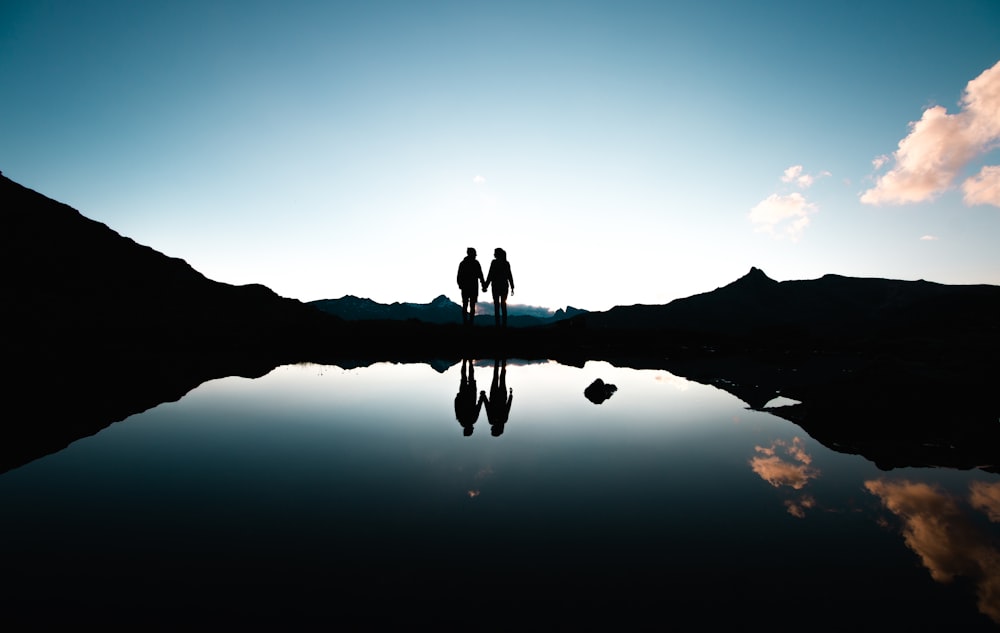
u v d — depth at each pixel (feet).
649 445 8.72
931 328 46.01
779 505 5.96
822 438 9.45
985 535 5.16
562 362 26.55
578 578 4.19
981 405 11.73
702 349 37.83
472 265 35.99
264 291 56.85
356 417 10.95
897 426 10.13
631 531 5.14
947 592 4.06
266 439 8.86
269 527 5.12
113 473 6.89
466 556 4.54
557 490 6.33
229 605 3.75
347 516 5.42
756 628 3.56
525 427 10.05
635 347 38.01
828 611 3.77
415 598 3.88
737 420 11.16
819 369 24.00
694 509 5.76
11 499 5.88
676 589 4.05
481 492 6.23
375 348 33.68
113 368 19.57
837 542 4.98
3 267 38.93
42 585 3.98
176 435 9.17
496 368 23.04
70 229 49.42
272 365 23.17
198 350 29.81
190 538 4.85
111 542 4.75
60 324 32.55
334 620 3.59
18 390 13.58
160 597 3.84
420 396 14.07
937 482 6.92
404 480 6.66
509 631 3.49
